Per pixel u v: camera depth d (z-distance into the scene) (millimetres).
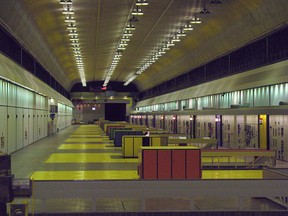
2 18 25641
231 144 37812
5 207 7094
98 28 41375
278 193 12688
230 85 38812
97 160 27656
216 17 35781
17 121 34094
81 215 12500
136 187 12352
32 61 43656
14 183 7172
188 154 18391
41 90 45000
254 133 32469
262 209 13891
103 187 12250
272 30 29984
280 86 28984
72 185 12156
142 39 49031
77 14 34781
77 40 46781
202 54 48219
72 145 40906
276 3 27297
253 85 32562
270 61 31875
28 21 31938
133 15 35781
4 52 29234
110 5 32375
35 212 12570
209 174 20797
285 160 27094
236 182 12586
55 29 40000
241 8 31750
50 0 29750
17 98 33875
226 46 40062
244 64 37656
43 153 32344
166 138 30172
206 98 48719
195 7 33344
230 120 38125
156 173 18281
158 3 32438
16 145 33875
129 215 12641
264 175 15820
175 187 12438
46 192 12070
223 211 12898
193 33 43406
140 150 18750
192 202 13133
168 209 13820
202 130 47062
